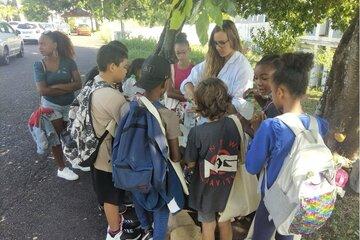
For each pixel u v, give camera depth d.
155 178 2.32
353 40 3.79
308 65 2.00
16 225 3.36
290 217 1.99
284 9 6.10
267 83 2.62
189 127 3.32
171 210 2.50
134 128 2.36
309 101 8.09
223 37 3.04
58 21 43.88
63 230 3.29
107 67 2.63
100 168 2.71
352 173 3.70
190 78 3.54
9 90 9.29
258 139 2.07
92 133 2.63
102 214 3.54
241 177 2.55
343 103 4.00
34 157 4.86
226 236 2.77
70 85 3.88
